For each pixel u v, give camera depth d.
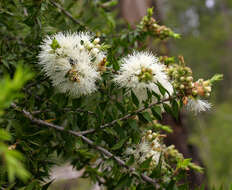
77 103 0.54
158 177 0.52
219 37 3.78
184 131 0.80
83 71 0.52
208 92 0.52
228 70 3.66
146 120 0.53
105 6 0.70
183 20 3.96
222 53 3.71
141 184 0.52
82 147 0.59
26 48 0.58
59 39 0.52
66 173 0.75
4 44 0.59
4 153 0.40
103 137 0.54
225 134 2.02
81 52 0.52
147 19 0.61
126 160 0.54
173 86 0.53
